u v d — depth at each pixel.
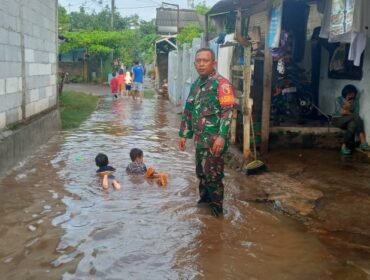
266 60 7.84
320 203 5.64
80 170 7.18
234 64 9.08
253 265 3.96
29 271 3.72
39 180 6.54
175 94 18.20
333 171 7.18
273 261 4.05
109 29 44.91
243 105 7.58
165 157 8.36
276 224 4.98
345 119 8.57
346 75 9.13
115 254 4.08
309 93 9.91
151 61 42.44
